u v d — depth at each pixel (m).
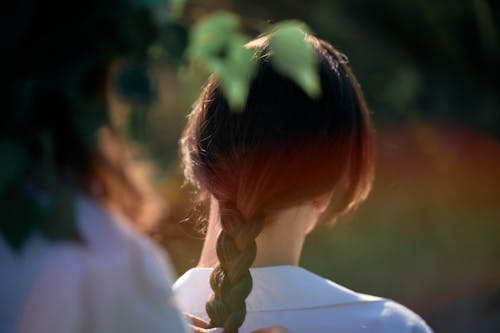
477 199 6.90
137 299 0.99
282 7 6.03
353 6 6.25
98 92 0.99
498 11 5.95
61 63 0.95
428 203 6.96
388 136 6.68
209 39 0.98
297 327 1.47
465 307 6.87
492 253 6.90
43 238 0.95
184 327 1.05
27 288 0.95
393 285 6.88
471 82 6.47
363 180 1.54
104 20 0.95
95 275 0.97
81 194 1.00
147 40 0.97
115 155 1.03
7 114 0.93
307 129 1.43
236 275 1.45
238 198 1.46
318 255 6.92
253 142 1.44
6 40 0.93
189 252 2.98
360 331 1.46
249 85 1.44
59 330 0.95
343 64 1.52
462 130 6.70
